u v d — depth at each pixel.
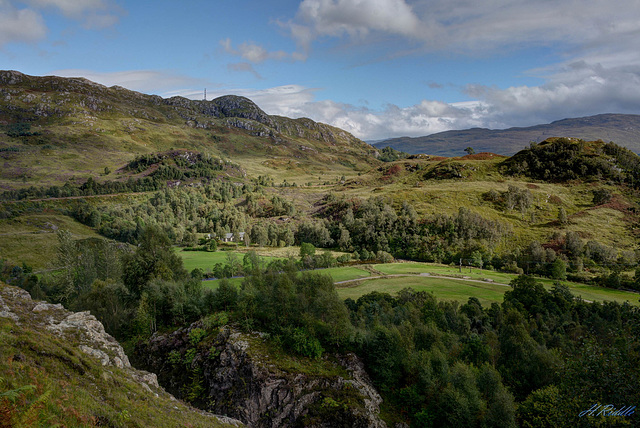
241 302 52.44
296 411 38.69
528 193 165.50
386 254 135.38
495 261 125.31
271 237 174.75
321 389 40.34
